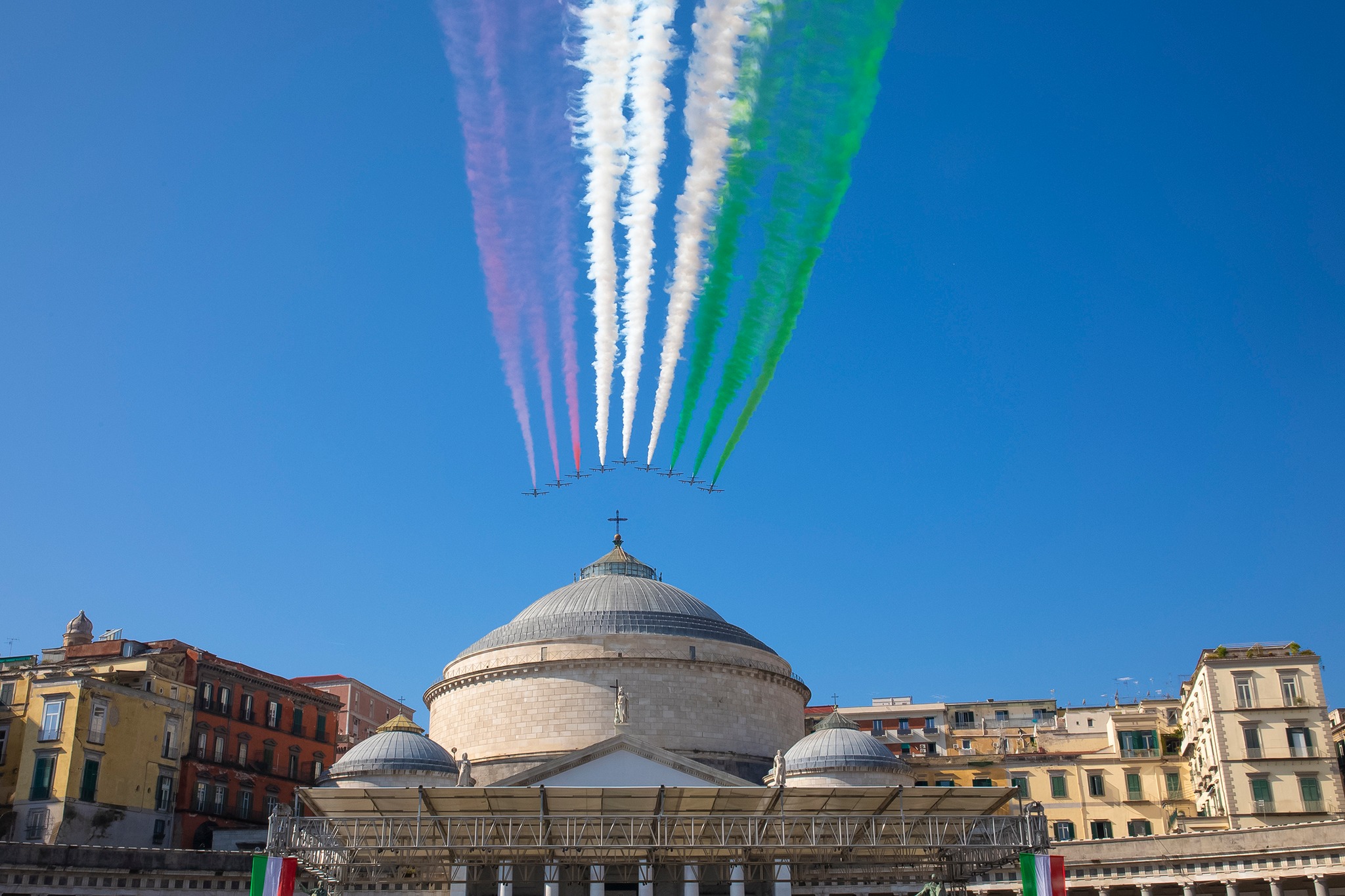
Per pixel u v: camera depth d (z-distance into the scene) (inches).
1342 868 2719.0
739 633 3710.6
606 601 3668.8
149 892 2883.9
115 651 3710.6
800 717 3789.4
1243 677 3368.6
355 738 5265.8
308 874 2810.0
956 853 2696.9
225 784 3767.2
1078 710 4761.3
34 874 2691.9
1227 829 3228.3
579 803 2474.2
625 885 2960.1
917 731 4864.7
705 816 2427.4
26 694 3289.9
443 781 3117.6
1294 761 3257.9
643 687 3405.5
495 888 2908.5
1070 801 3865.7
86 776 3216.0
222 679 3870.6
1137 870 3048.7
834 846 2383.1
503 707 3459.6
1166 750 3949.3
